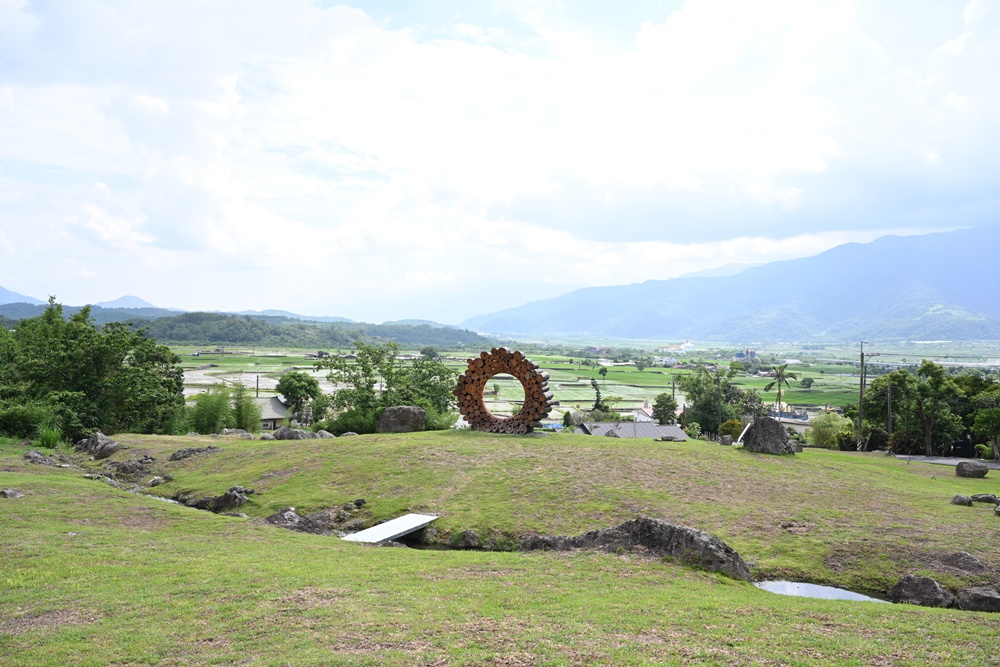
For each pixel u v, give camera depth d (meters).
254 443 40.00
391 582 15.83
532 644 11.66
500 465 31.84
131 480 34.25
